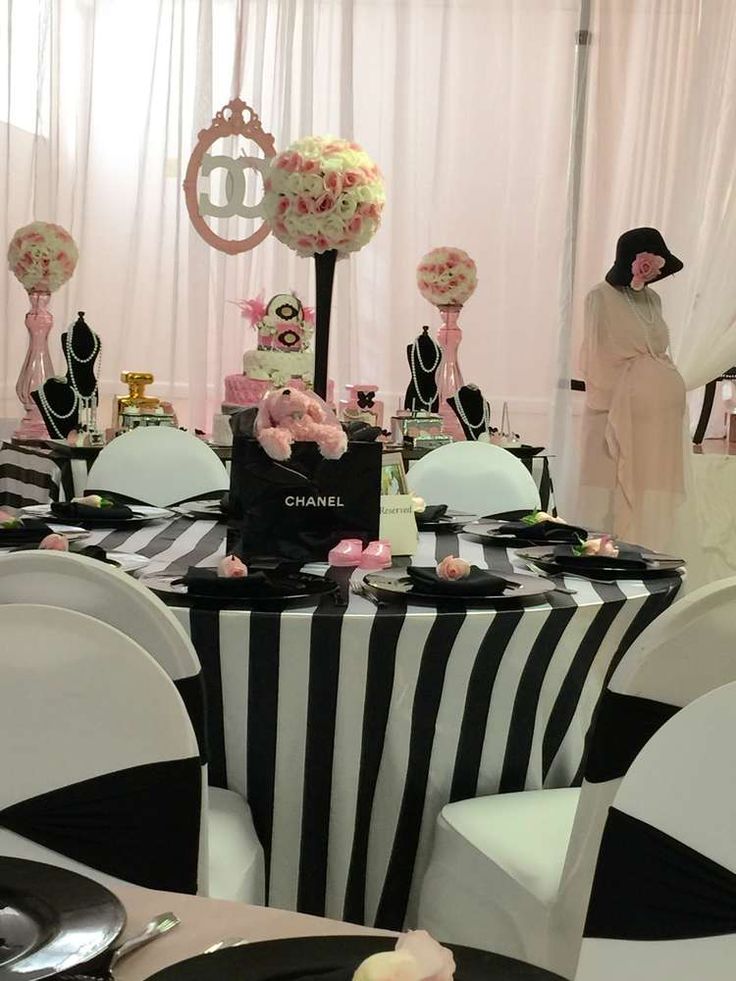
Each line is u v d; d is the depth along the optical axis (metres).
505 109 6.39
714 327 5.75
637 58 6.21
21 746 1.29
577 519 5.61
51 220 6.37
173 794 1.31
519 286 6.51
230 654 1.90
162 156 6.41
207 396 6.49
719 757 1.06
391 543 2.52
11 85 6.32
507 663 1.99
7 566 1.64
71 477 4.20
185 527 2.88
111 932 0.84
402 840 2.01
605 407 5.50
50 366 5.07
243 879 1.76
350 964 0.82
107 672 1.30
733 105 5.90
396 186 6.43
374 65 6.40
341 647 1.89
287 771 1.95
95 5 6.33
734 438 7.91
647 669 1.63
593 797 1.66
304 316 4.75
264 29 6.29
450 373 5.30
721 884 1.04
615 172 6.30
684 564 2.40
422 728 1.97
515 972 0.84
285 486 2.36
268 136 5.88
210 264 6.38
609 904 1.10
